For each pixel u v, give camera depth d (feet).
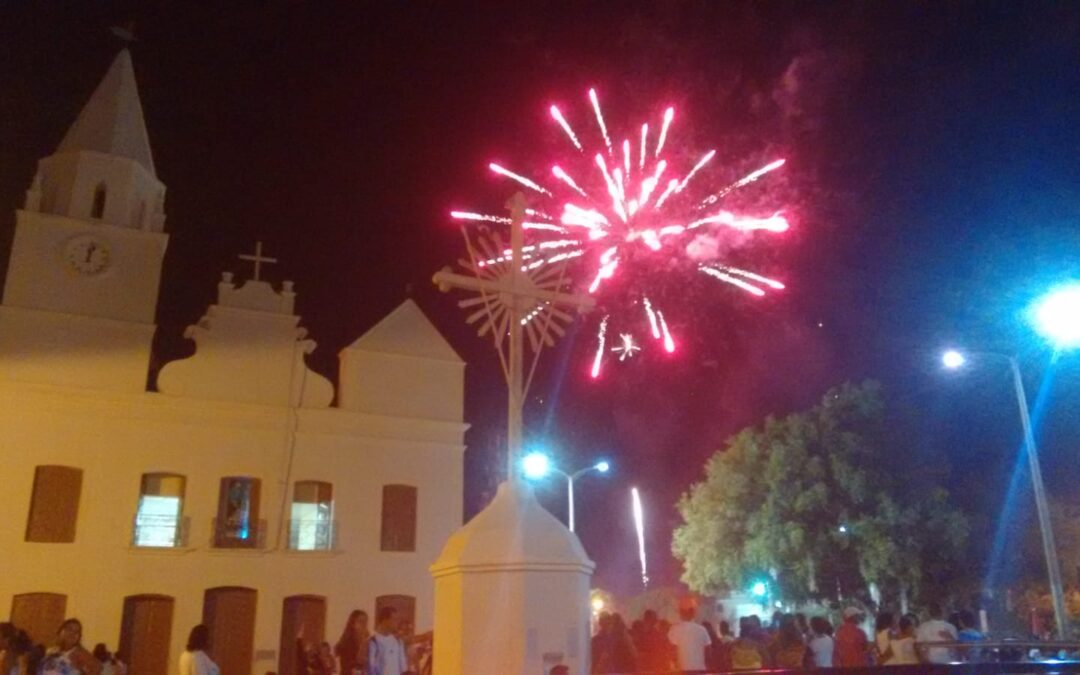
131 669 75.41
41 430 77.92
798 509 102.94
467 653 20.84
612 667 38.70
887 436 103.45
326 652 55.21
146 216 89.97
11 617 73.05
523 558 21.22
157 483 81.51
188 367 84.84
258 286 89.97
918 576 96.48
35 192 84.64
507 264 26.37
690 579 117.60
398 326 94.38
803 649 39.32
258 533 82.07
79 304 82.99
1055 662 10.91
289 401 87.20
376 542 86.07
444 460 91.66
